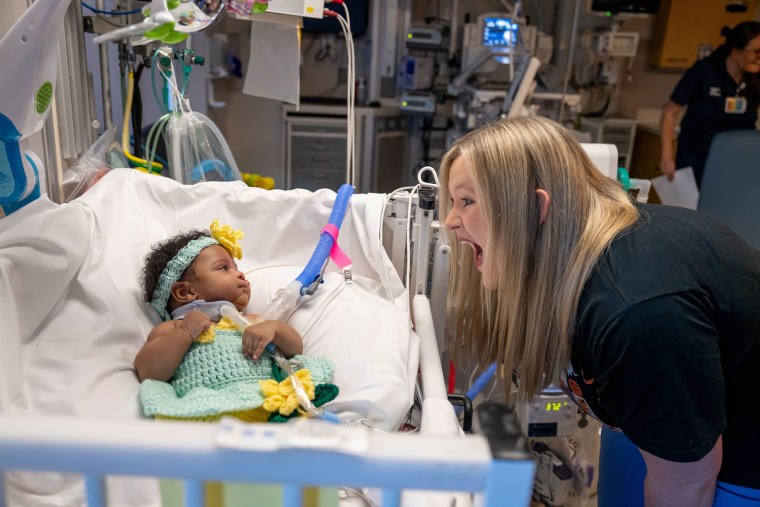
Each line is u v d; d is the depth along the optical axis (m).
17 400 1.01
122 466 0.54
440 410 1.01
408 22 4.64
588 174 1.05
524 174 0.97
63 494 0.91
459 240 1.22
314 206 1.50
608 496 1.47
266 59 1.72
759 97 3.54
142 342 1.22
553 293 1.01
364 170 4.62
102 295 1.20
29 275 1.11
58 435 0.54
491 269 1.06
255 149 4.96
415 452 0.54
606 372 0.91
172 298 1.30
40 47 1.08
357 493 0.92
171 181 1.49
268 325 1.20
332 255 1.43
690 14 4.58
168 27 0.91
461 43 4.71
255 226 1.51
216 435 0.54
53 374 1.05
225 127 4.81
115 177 1.44
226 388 1.11
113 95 2.65
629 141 4.54
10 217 1.15
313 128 4.50
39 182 1.25
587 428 1.82
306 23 4.44
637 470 1.38
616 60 4.72
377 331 1.25
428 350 1.25
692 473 0.93
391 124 4.75
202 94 3.49
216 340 1.21
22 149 1.23
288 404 1.04
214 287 1.29
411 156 5.00
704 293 0.90
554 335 1.04
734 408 1.03
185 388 1.15
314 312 1.32
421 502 0.81
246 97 4.84
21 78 1.08
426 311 1.41
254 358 1.17
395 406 1.12
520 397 1.17
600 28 4.68
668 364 0.86
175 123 1.71
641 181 1.58
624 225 0.97
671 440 0.88
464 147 1.03
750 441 1.04
